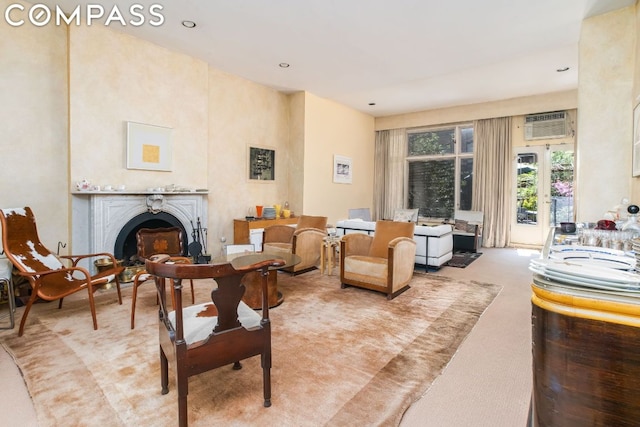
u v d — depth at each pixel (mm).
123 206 4012
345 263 3840
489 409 1749
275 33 4016
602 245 1978
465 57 4680
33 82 3537
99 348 2381
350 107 7543
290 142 6512
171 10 3537
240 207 5684
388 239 4004
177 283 1494
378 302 3400
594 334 739
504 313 3113
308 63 4961
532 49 4406
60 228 3752
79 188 3676
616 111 3383
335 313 3088
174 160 4574
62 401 1795
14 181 3453
